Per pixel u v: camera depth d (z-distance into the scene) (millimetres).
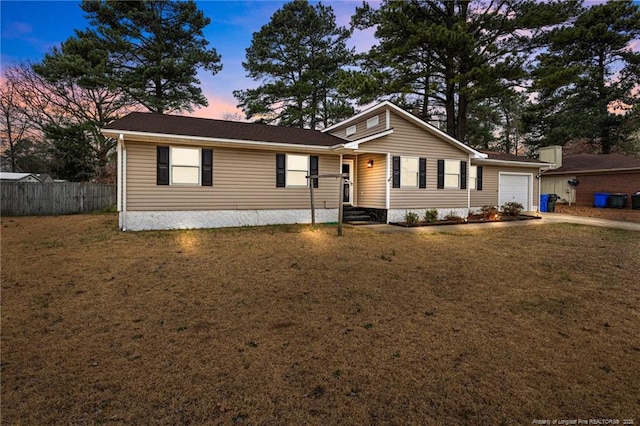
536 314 3891
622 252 7262
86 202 16719
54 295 4379
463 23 16375
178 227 10164
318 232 9773
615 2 19156
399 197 12734
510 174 16406
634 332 3430
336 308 4039
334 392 2439
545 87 15320
